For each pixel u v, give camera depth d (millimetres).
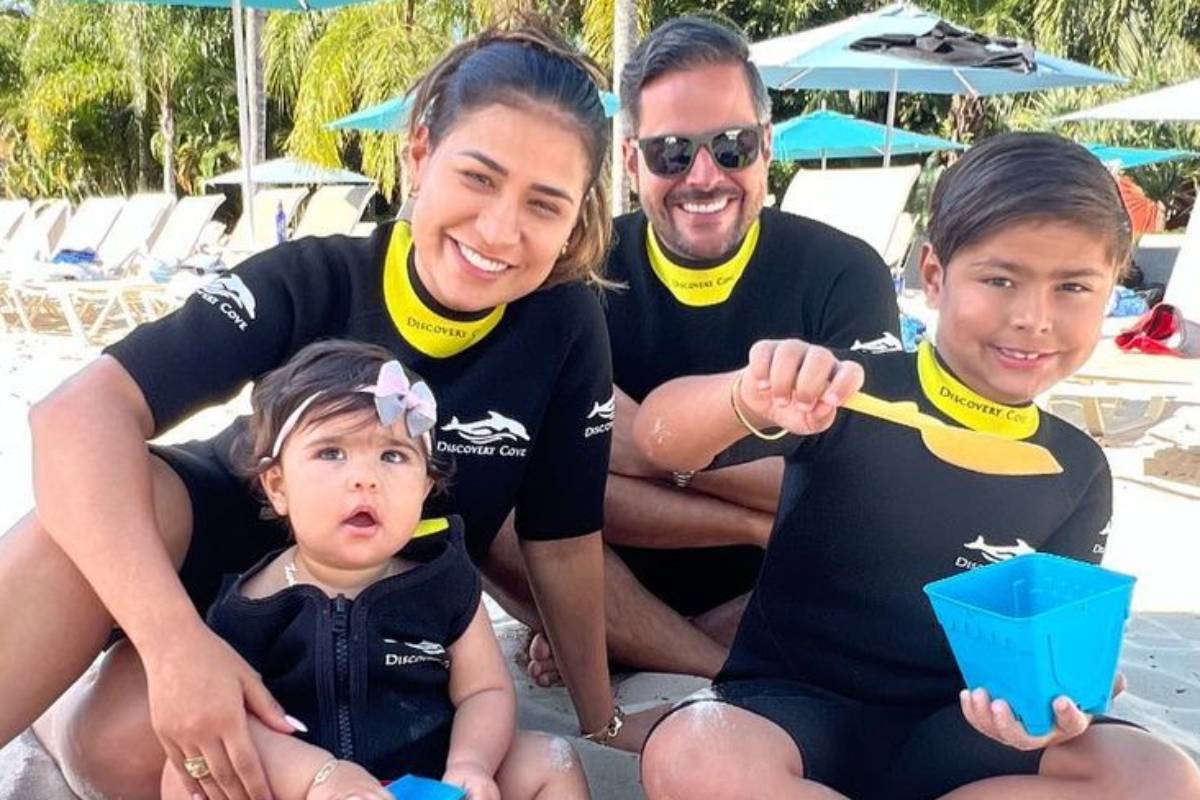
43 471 1728
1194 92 9227
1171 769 1662
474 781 1677
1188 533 4297
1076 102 19516
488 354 2074
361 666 1764
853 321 2629
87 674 2252
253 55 17938
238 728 1611
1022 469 1889
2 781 2080
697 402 1884
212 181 18047
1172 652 3086
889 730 1898
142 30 21688
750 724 1773
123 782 1851
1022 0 19625
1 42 25641
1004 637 1498
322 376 1812
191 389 1886
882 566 1910
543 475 2201
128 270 11461
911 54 8852
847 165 23719
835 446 1917
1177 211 20953
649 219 2693
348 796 1545
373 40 16750
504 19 2135
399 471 1806
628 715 2488
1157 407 6129
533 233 1895
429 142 1955
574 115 1888
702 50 2611
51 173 24828
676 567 2854
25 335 9570
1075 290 1815
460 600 1878
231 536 1984
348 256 2064
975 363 1881
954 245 1871
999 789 1731
